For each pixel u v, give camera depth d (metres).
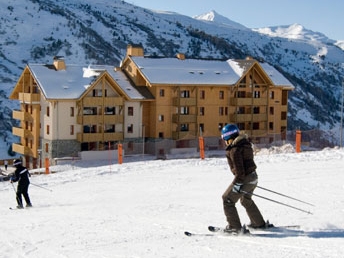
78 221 10.59
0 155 93.00
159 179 20.38
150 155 56.19
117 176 22.77
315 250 6.64
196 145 59.72
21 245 8.16
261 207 11.12
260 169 20.38
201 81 59.81
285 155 25.88
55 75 56.03
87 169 26.80
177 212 11.43
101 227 9.56
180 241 7.78
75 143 55.19
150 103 59.69
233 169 8.06
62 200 17.20
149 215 11.10
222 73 62.38
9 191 23.20
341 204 11.10
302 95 188.50
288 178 17.16
